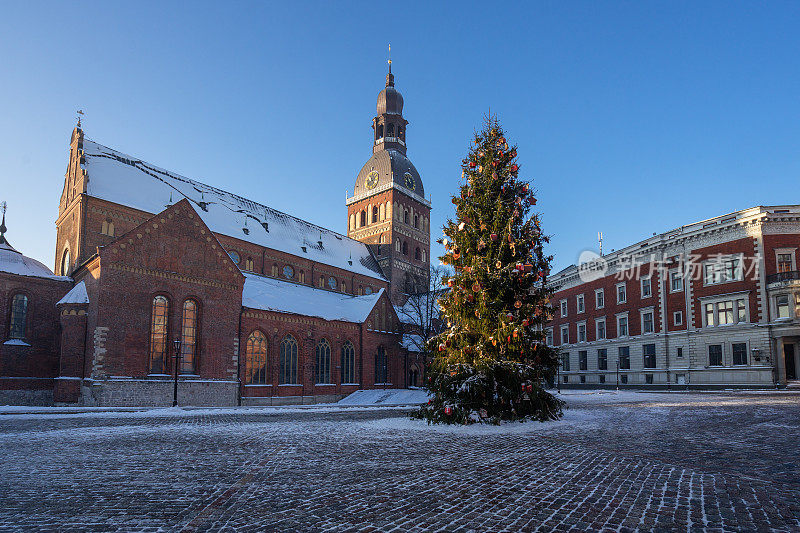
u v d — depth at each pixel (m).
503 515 7.19
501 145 23.28
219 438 16.39
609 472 10.16
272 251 66.50
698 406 27.58
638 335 58.66
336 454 12.84
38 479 9.88
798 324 44.47
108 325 38.16
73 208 51.16
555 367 22.27
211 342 43.91
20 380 42.66
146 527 6.74
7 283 43.09
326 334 55.31
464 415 19.55
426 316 68.38
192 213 44.06
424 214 97.56
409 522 6.89
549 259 22.41
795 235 47.00
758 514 7.15
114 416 26.81
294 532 6.50
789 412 22.92
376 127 97.88
